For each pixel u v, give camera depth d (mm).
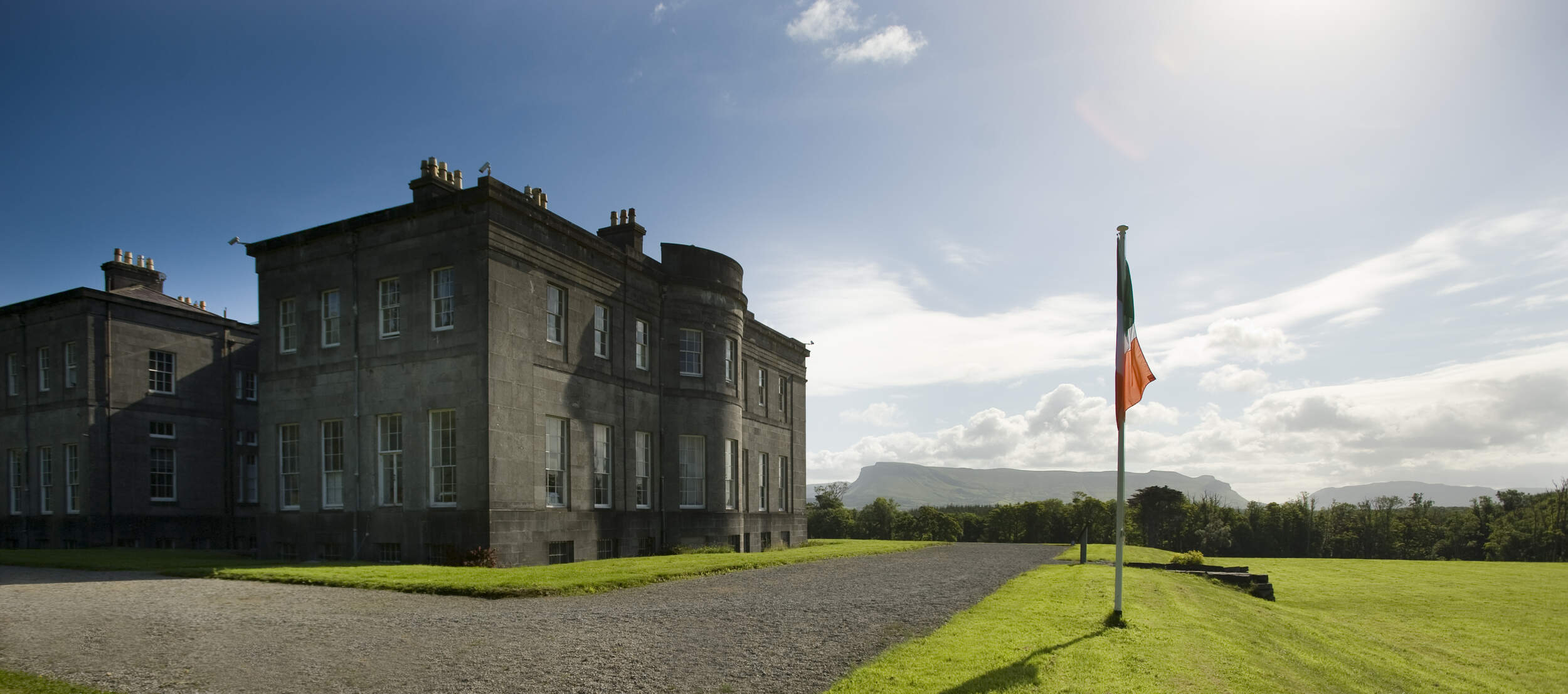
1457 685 14477
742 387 35844
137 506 30734
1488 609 24312
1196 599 18438
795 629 11609
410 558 21781
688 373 30141
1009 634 11406
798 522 41188
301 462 23969
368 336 23141
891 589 16969
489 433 20859
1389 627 20734
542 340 23156
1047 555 30594
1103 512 100000
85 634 11047
